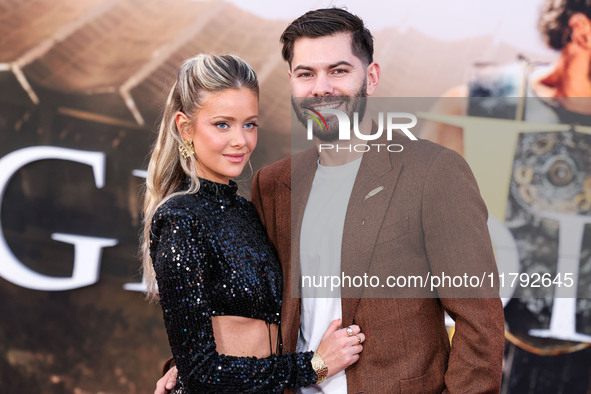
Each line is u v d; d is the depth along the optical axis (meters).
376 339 1.69
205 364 1.56
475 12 3.44
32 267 3.70
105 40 3.67
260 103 3.58
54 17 3.67
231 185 1.83
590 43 3.37
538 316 3.46
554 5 3.39
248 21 3.59
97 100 3.67
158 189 1.79
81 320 3.70
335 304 1.78
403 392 1.65
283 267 1.83
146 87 3.65
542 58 3.41
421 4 3.45
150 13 3.64
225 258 1.66
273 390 1.62
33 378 3.69
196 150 1.74
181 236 1.61
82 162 3.68
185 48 3.62
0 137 3.70
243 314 1.67
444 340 1.75
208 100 1.69
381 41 3.45
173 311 1.58
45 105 3.69
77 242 3.68
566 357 3.45
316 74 1.84
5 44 3.67
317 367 1.67
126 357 3.68
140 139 3.66
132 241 3.69
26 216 3.70
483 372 1.59
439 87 3.43
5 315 3.69
